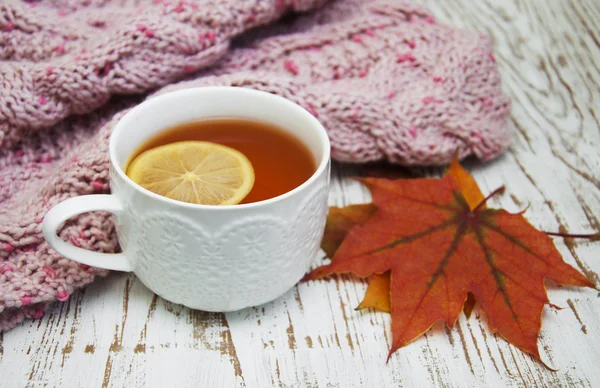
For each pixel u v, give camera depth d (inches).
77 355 14.9
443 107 18.1
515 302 15.4
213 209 13.5
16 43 18.3
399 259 15.8
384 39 19.3
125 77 17.1
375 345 15.3
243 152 15.9
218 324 15.5
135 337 15.2
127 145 15.3
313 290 16.3
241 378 14.7
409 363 15.1
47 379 14.5
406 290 15.4
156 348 15.1
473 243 16.1
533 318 15.2
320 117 17.5
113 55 16.9
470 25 24.6
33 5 19.2
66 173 15.8
